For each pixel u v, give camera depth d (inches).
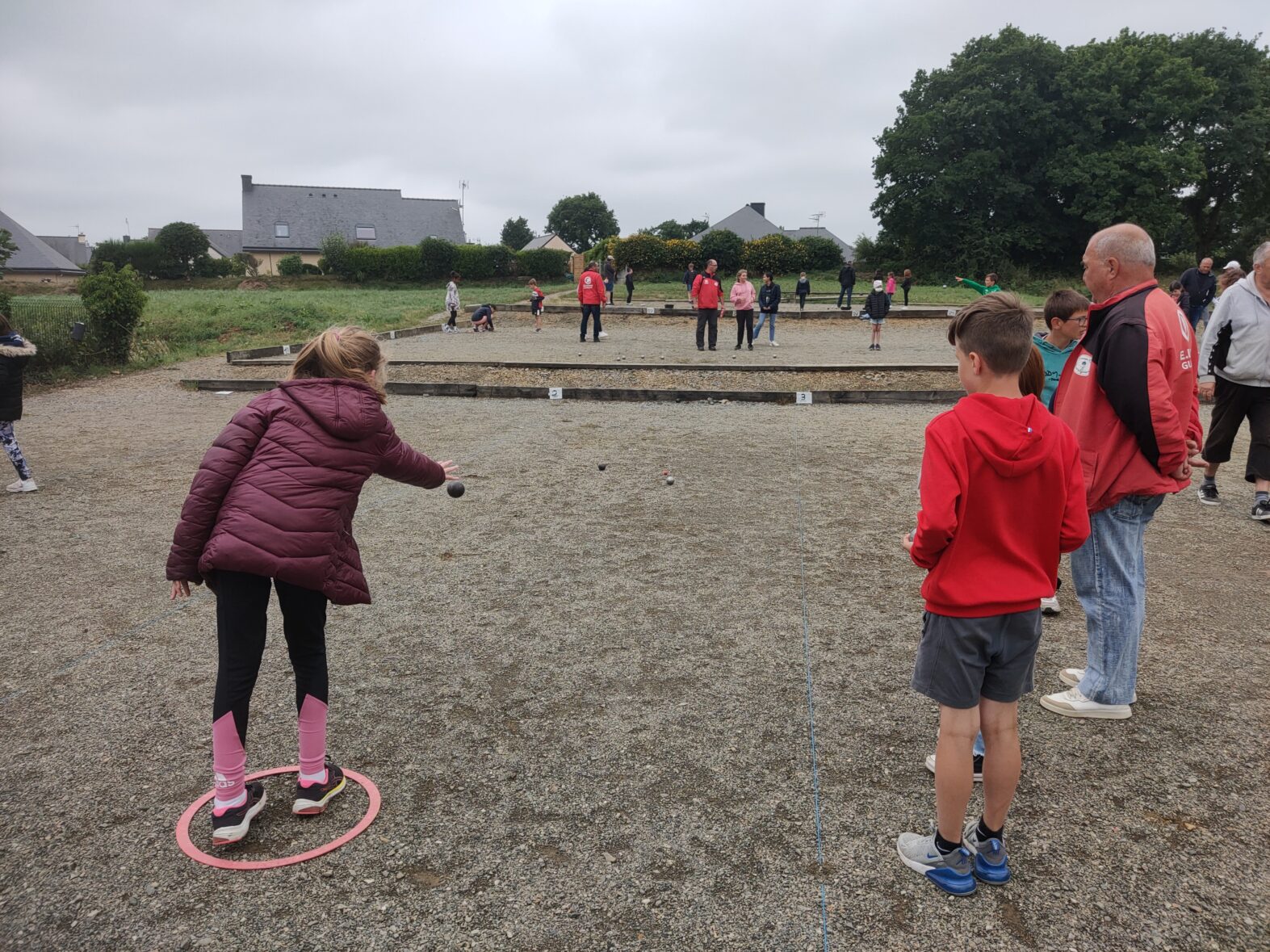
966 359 89.3
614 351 642.2
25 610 173.9
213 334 766.5
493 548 210.7
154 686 141.0
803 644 154.7
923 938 84.4
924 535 85.0
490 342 724.0
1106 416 121.8
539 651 152.9
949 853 91.4
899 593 179.5
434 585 185.8
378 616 169.0
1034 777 112.3
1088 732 123.4
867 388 456.4
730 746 121.0
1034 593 88.0
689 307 1034.1
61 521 238.5
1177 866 94.3
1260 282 217.2
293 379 105.1
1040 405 89.0
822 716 129.1
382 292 1503.4
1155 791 108.4
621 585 185.0
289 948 84.2
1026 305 88.0
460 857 98.1
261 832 103.0
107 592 184.7
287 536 96.0
